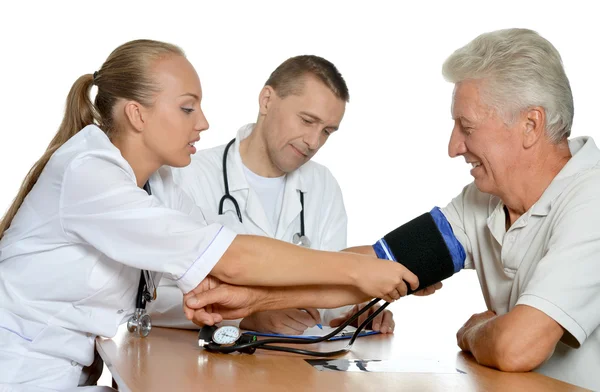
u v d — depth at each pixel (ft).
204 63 16.48
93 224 5.52
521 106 5.63
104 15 15.78
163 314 6.73
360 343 6.18
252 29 16.67
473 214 6.76
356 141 18.38
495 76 5.65
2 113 15.29
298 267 5.51
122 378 4.32
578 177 5.62
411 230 5.95
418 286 5.87
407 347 6.03
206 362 4.94
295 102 7.63
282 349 5.44
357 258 5.65
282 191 8.38
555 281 5.11
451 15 17.92
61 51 15.53
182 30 16.35
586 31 17.15
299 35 17.17
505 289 6.35
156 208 5.43
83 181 5.49
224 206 8.03
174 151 5.98
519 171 5.82
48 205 5.73
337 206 8.84
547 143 5.76
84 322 5.83
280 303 6.01
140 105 5.84
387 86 18.25
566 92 5.72
